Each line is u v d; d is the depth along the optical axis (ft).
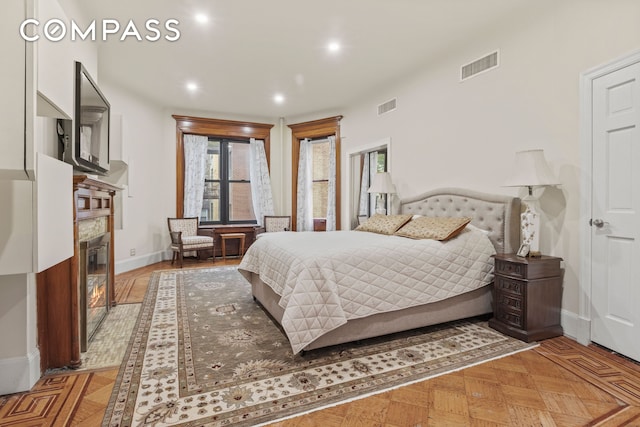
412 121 14.19
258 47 11.99
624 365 6.81
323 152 21.03
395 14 9.93
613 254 7.39
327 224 20.06
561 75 8.55
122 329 8.73
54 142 7.37
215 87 16.10
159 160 18.84
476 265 9.11
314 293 7.06
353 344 7.79
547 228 8.87
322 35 11.17
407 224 11.05
